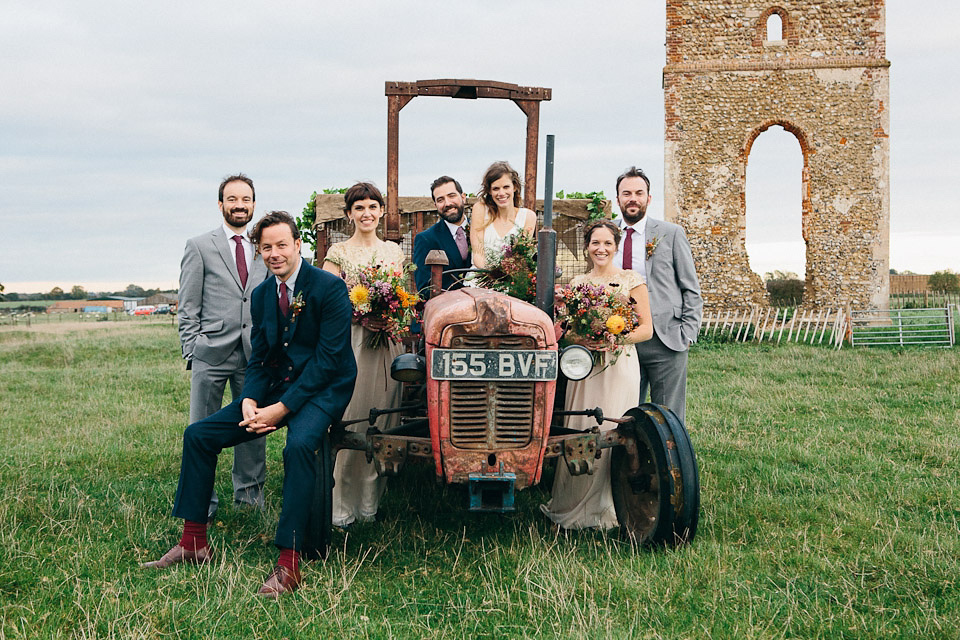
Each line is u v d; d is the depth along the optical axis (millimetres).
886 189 20250
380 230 7422
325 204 7484
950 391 9195
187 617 3191
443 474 3727
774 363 11969
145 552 4066
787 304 23047
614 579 3635
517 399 3732
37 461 6031
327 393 3998
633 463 4324
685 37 20641
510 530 4527
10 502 4750
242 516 4812
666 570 3750
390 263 4832
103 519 4559
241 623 3188
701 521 4535
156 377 11320
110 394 9852
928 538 4168
